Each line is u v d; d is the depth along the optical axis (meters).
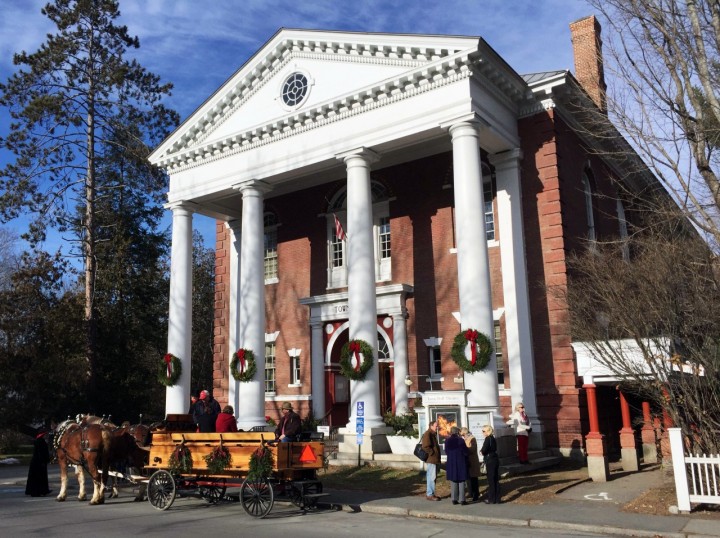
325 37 24.38
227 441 14.21
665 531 10.98
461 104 21.09
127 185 42.72
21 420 34.41
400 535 11.23
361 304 22.02
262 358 25.06
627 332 15.73
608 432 23.16
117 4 38.22
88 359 36.53
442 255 25.80
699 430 13.83
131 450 16.69
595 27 28.59
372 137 22.97
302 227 30.69
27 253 39.38
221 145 27.19
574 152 25.23
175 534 11.45
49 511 14.86
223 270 33.09
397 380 25.44
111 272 41.75
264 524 12.55
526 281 22.84
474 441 15.04
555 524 11.95
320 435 16.33
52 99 35.28
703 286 14.66
